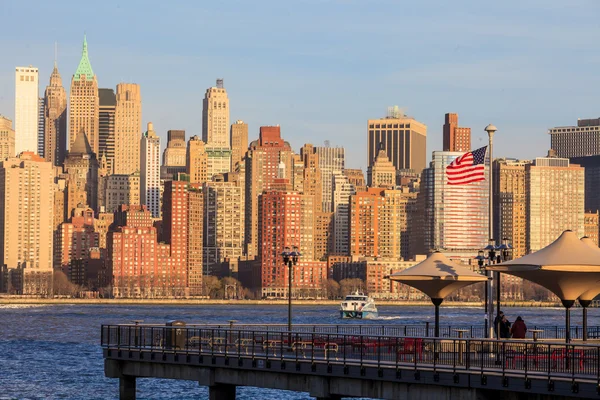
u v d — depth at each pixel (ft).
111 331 483.51
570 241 436.76
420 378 358.43
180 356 442.50
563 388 323.98
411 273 495.00
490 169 499.51
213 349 433.48
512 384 335.26
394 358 397.80
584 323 458.50
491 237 497.87
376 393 373.20
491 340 347.15
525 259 435.94
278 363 403.54
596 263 421.18
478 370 346.54
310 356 415.23
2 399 613.93
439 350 403.13
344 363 380.58
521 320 457.68
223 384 431.43
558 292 436.76
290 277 573.74
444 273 488.02
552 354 385.29
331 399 388.98
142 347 466.29
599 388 315.99
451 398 351.05
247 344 463.42
